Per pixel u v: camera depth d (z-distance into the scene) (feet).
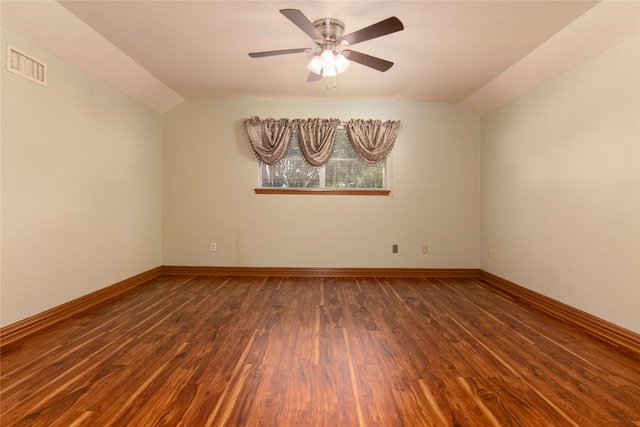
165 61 10.43
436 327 8.57
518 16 7.72
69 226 9.29
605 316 8.02
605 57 8.04
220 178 14.37
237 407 5.15
